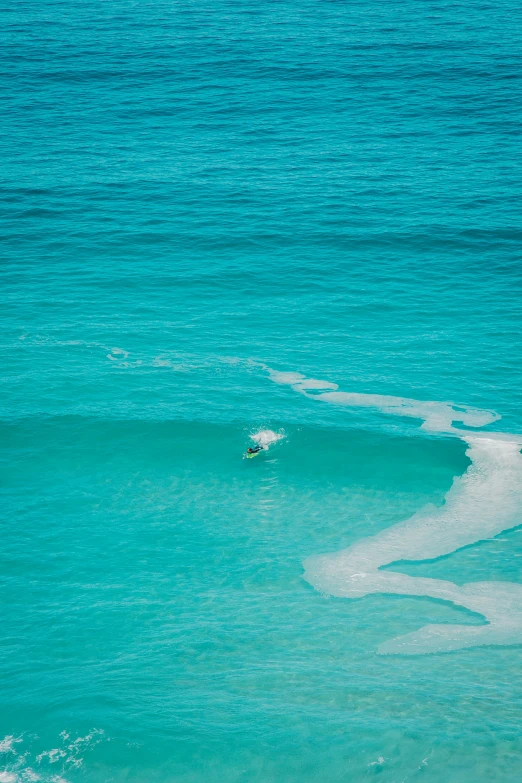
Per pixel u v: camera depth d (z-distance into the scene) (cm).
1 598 5594
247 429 7256
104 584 5747
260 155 11825
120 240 9912
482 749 4444
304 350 8181
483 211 10400
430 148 11931
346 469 6881
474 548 6062
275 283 9206
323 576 5828
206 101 13400
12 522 6288
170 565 5941
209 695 4838
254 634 5322
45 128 12506
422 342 8250
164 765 4406
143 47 15575
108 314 8681
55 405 7488
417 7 17925
